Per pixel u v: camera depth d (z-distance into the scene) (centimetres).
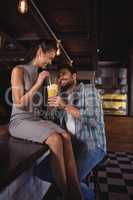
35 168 211
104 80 1026
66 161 174
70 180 172
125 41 816
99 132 212
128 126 530
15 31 395
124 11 542
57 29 402
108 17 583
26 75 180
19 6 253
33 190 225
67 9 310
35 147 155
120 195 292
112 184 330
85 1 278
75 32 415
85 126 211
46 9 311
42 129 169
